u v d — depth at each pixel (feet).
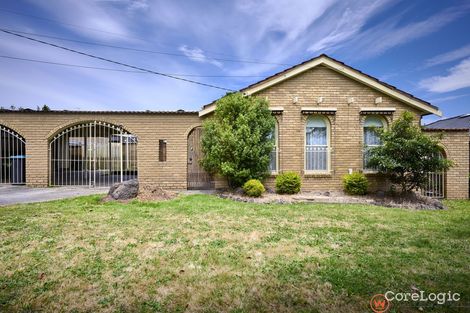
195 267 11.18
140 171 35.47
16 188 34.12
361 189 29.96
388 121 33.71
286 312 8.13
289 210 22.72
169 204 24.36
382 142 30.50
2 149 37.24
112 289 9.32
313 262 11.78
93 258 11.97
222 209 22.59
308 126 34.42
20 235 14.88
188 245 13.79
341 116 33.58
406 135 27.25
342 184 32.71
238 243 14.23
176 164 35.78
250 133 29.27
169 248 13.34
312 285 9.75
